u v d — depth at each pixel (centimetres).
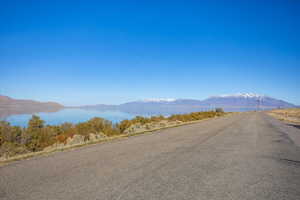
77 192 369
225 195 356
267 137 1158
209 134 1298
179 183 414
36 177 459
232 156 668
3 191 379
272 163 581
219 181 428
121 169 514
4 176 471
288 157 659
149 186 396
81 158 646
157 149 791
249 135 1248
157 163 575
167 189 381
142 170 505
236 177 455
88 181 426
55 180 435
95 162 588
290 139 1084
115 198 341
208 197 347
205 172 491
